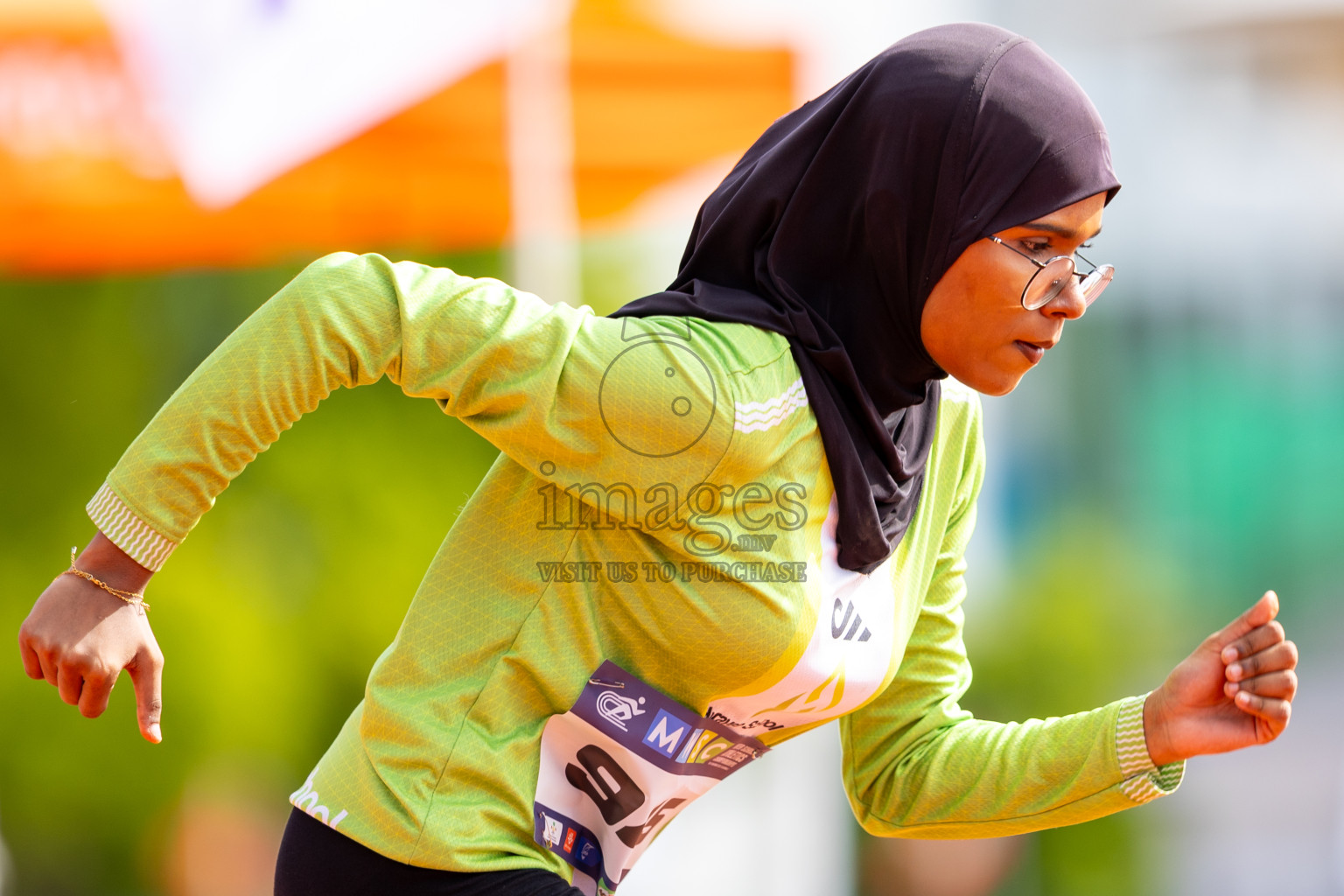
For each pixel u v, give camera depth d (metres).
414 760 6.04
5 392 21.62
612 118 15.09
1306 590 28.55
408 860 5.97
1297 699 29.23
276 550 21.22
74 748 21.11
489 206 15.23
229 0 14.73
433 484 21.42
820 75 15.27
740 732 6.61
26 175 14.79
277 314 5.67
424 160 15.02
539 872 6.12
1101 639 22.86
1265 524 28.34
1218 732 6.67
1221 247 28.89
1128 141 28.53
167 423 5.64
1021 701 22.17
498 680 6.15
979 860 21.80
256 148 14.94
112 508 5.64
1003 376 6.30
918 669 7.70
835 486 6.19
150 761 21.08
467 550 6.31
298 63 14.77
